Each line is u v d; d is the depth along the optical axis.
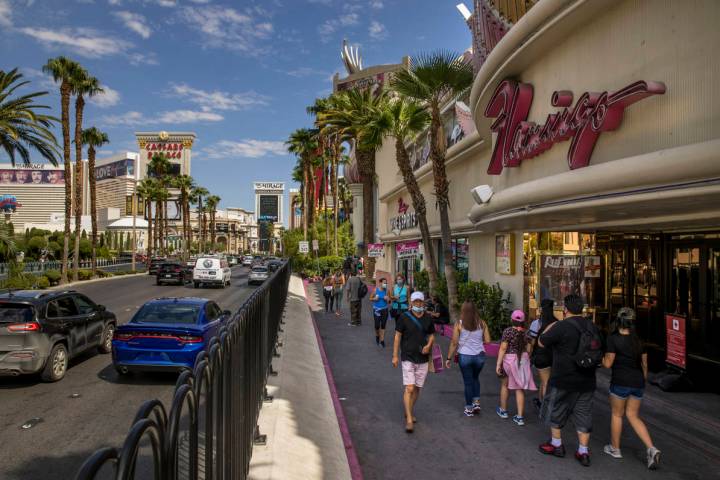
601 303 11.27
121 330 8.73
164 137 179.88
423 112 15.62
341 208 82.81
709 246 9.91
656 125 5.76
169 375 9.47
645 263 11.41
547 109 8.06
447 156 17.09
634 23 6.11
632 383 5.70
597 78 6.76
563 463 5.76
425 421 7.21
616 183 5.97
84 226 137.62
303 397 7.79
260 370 6.57
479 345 7.43
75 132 38.31
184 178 88.31
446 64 13.02
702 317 10.06
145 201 77.06
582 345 5.66
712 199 5.42
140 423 1.78
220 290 31.98
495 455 6.00
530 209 8.05
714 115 5.07
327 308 20.30
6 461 5.47
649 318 11.32
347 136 33.66
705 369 9.45
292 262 48.22
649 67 5.88
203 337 8.89
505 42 8.38
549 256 11.23
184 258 87.62
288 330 14.02
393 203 30.78
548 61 8.04
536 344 7.23
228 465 3.47
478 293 13.05
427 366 6.96
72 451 5.79
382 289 13.11
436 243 20.95
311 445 5.90
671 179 5.31
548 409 5.95
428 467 5.68
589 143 6.79
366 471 5.57
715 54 5.07
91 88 37.94
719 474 5.46
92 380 9.05
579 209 6.83
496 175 10.75
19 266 27.14
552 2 6.79
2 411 7.24
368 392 8.75
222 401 3.27
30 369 8.38
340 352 12.27
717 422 6.88
